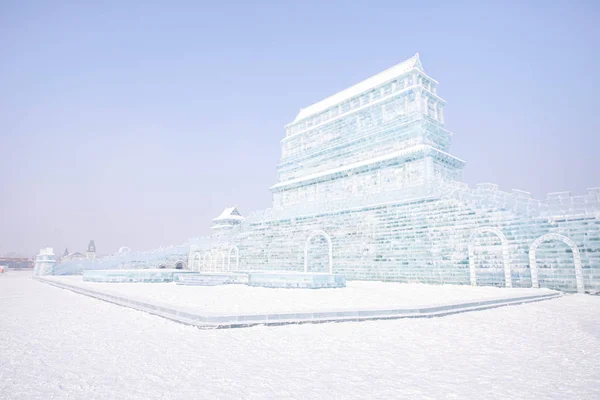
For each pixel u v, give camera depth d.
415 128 34.66
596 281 18.66
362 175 37.09
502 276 22.03
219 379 5.30
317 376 5.49
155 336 8.09
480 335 8.41
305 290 19.47
